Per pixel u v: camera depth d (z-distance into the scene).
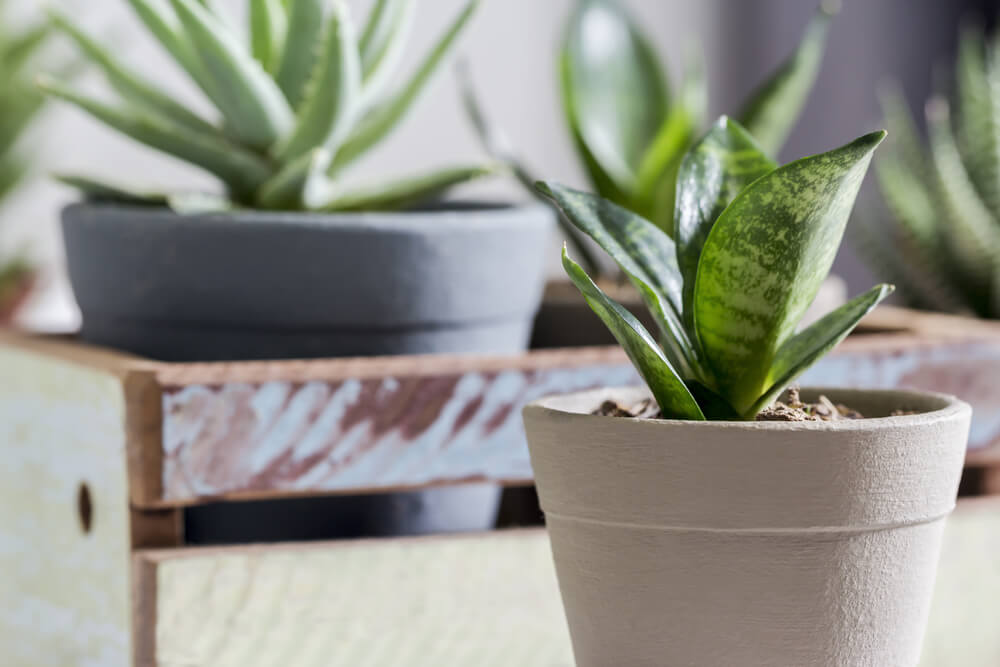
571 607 0.52
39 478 0.66
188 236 0.64
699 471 0.50
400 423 0.63
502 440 0.64
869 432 0.50
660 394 0.51
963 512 0.68
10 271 0.96
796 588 0.50
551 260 1.12
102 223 0.65
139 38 1.04
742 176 0.54
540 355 0.65
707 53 1.25
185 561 0.60
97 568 0.63
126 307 0.65
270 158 0.68
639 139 0.81
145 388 0.60
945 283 0.83
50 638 0.66
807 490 0.50
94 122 1.03
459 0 1.13
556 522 0.52
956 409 0.52
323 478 0.62
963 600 0.68
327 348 0.65
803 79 0.76
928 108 1.34
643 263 0.54
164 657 0.60
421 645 0.62
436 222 0.65
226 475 0.61
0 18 0.99
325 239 0.64
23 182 1.00
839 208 0.50
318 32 0.67
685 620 0.51
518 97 1.17
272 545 0.62
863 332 0.74
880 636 0.51
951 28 1.41
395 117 0.69
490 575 0.63
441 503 0.66
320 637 0.62
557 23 1.18
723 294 0.51
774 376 0.53
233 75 0.65
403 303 0.65
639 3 1.22
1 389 0.69
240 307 0.64
